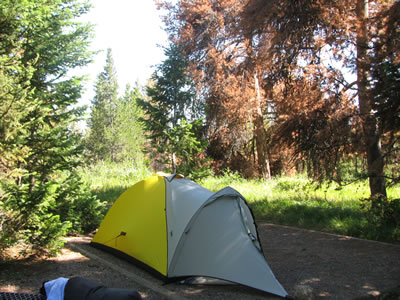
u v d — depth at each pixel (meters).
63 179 8.18
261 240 7.88
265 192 13.75
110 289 2.60
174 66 12.82
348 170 10.03
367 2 9.66
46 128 7.04
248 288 4.96
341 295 4.63
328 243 7.29
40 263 5.68
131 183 18.69
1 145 5.34
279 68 10.53
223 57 20.67
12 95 5.46
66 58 9.09
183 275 5.17
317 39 9.79
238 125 21.27
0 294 2.73
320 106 9.42
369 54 8.84
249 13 11.17
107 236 6.67
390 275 5.30
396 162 8.41
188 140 12.17
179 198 6.00
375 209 8.24
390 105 7.54
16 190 5.38
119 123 37.44
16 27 6.05
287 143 10.45
